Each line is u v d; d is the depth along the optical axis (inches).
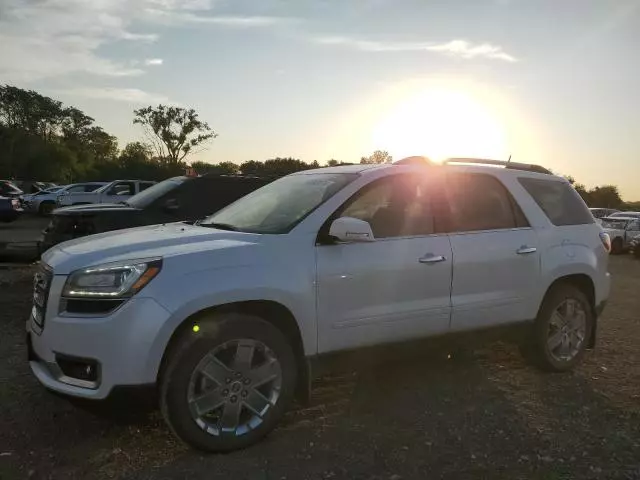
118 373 138.3
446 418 172.9
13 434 158.9
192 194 366.6
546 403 185.8
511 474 140.0
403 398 188.2
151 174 2300.7
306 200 178.2
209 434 145.5
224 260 150.6
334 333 165.0
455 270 185.3
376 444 155.2
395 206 182.1
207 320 146.9
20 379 200.2
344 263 165.8
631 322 313.7
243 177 385.4
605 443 157.1
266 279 152.9
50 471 139.0
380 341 173.0
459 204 193.9
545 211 213.8
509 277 197.6
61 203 949.8
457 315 186.5
